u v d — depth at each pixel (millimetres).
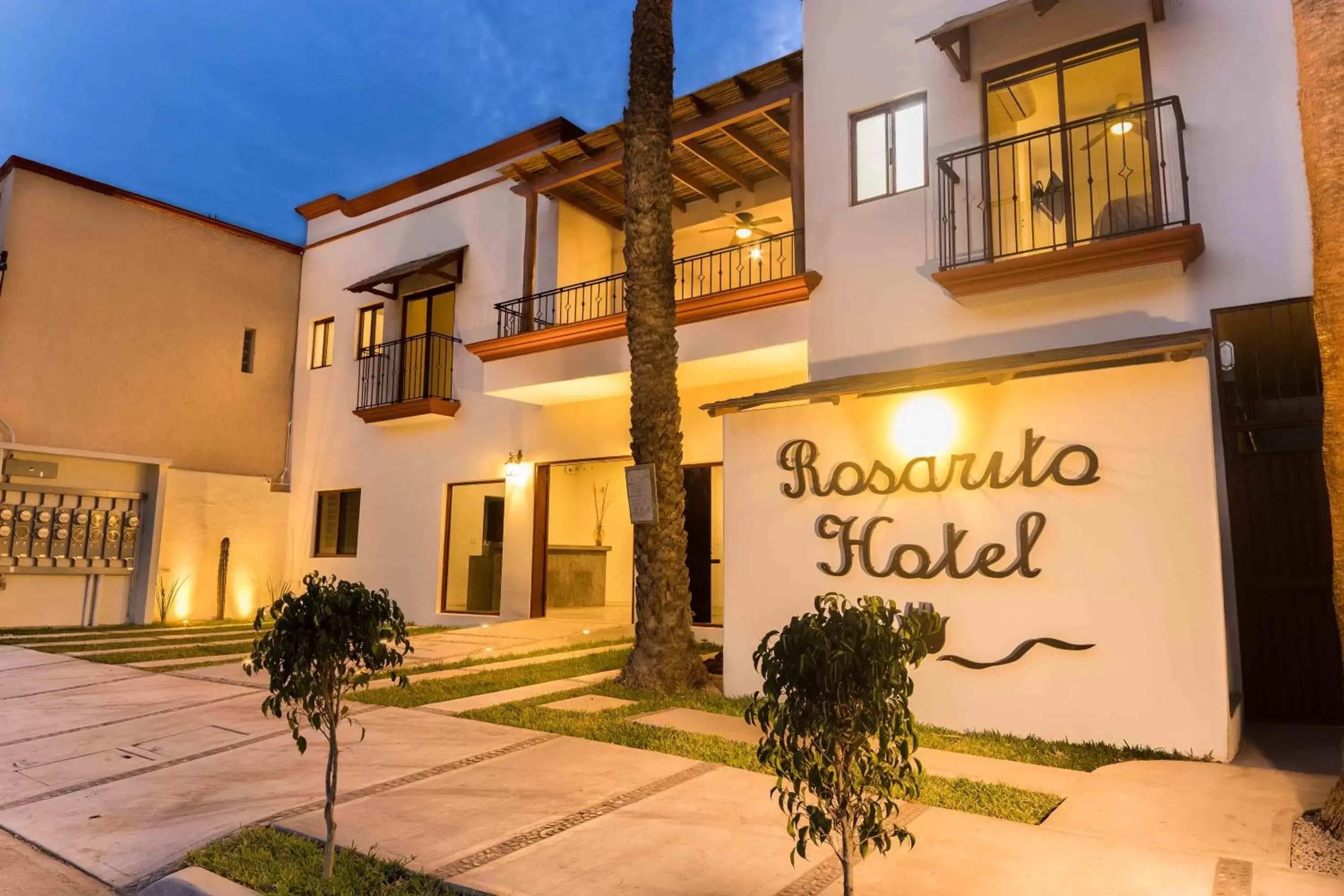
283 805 4734
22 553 13516
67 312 15133
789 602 7348
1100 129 8578
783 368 11086
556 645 11352
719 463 11945
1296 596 6746
